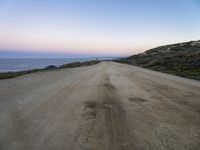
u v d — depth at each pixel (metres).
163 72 17.33
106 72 16.67
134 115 4.30
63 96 6.39
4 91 7.36
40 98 6.08
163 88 8.02
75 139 3.05
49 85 8.88
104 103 5.44
